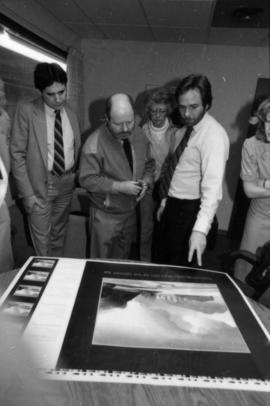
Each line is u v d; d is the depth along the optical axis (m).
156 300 0.77
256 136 1.54
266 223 1.61
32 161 1.76
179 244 1.49
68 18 2.65
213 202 1.19
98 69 3.55
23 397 0.51
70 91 3.15
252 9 2.22
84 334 0.64
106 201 1.55
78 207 2.62
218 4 2.16
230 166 3.64
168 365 0.57
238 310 0.75
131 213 1.69
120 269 0.91
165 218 1.52
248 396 0.53
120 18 2.61
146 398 0.52
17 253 2.22
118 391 0.53
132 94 3.60
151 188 1.78
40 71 1.57
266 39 2.97
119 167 1.49
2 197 1.08
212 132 1.25
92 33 3.14
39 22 2.43
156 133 2.09
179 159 1.38
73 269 0.90
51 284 0.81
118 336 0.64
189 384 0.54
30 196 1.81
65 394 0.52
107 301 0.75
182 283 0.86
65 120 1.82
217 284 0.87
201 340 0.64
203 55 3.39
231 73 3.40
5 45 2.04
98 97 3.65
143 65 3.50
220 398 0.52
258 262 1.22
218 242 3.42
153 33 3.04
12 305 0.72
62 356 0.58
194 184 1.38
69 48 3.04
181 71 3.48
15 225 2.31
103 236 1.65
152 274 0.90
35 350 0.59
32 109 1.70
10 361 0.57
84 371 0.55
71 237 2.33
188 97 1.19
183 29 2.84
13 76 2.20
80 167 1.55
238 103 3.48
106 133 1.45
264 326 0.72
